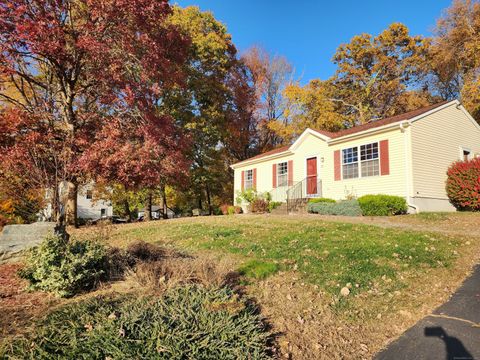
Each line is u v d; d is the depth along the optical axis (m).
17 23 7.21
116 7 8.03
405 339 3.36
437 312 3.88
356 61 28.95
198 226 10.79
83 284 3.92
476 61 21.39
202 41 21.61
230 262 5.24
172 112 20.19
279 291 4.46
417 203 12.02
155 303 3.29
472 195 12.14
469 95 21.47
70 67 8.88
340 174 14.71
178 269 4.30
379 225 9.51
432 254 5.96
